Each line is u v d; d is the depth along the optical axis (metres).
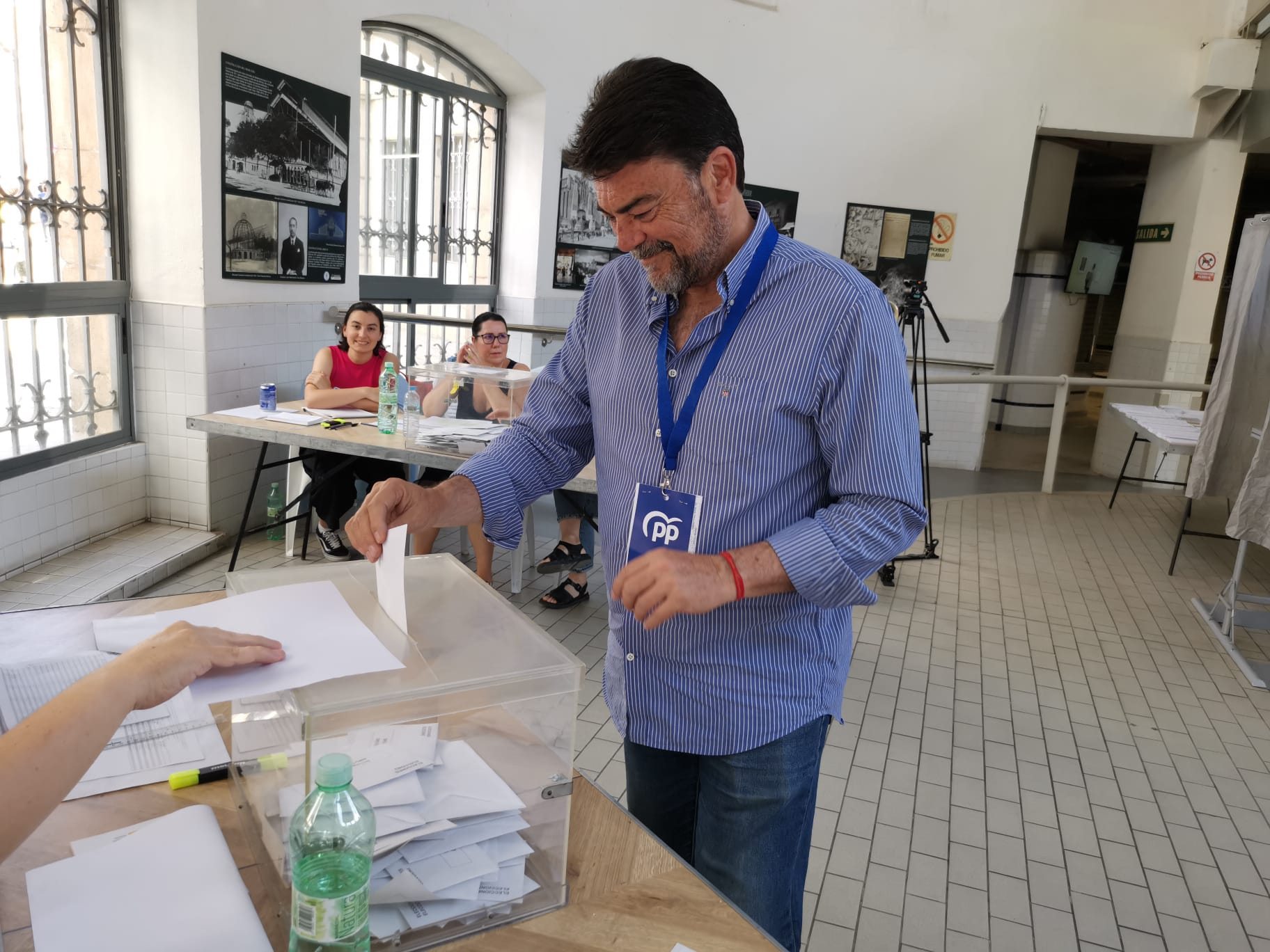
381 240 5.32
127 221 3.79
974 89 6.79
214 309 3.86
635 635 1.28
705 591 1.03
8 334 3.32
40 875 0.86
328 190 4.46
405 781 0.90
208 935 0.80
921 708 3.11
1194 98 6.64
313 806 0.77
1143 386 6.35
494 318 4.03
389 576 1.01
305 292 4.46
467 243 5.98
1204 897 2.19
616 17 5.96
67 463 3.57
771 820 1.28
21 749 0.77
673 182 1.03
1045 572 4.80
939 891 2.14
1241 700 3.35
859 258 6.98
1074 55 6.70
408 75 5.20
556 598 3.70
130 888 0.85
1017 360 9.03
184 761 1.09
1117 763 2.82
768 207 6.73
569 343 1.43
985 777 2.68
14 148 3.29
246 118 3.88
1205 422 4.57
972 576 4.66
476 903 0.86
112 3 3.59
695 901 0.94
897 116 6.79
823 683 1.29
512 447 1.37
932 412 7.31
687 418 1.17
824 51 6.58
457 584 1.11
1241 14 6.39
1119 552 5.27
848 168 6.82
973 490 6.63
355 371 4.12
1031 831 2.42
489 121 5.93
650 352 1.24
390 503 1.13
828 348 1.12
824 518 1.10
